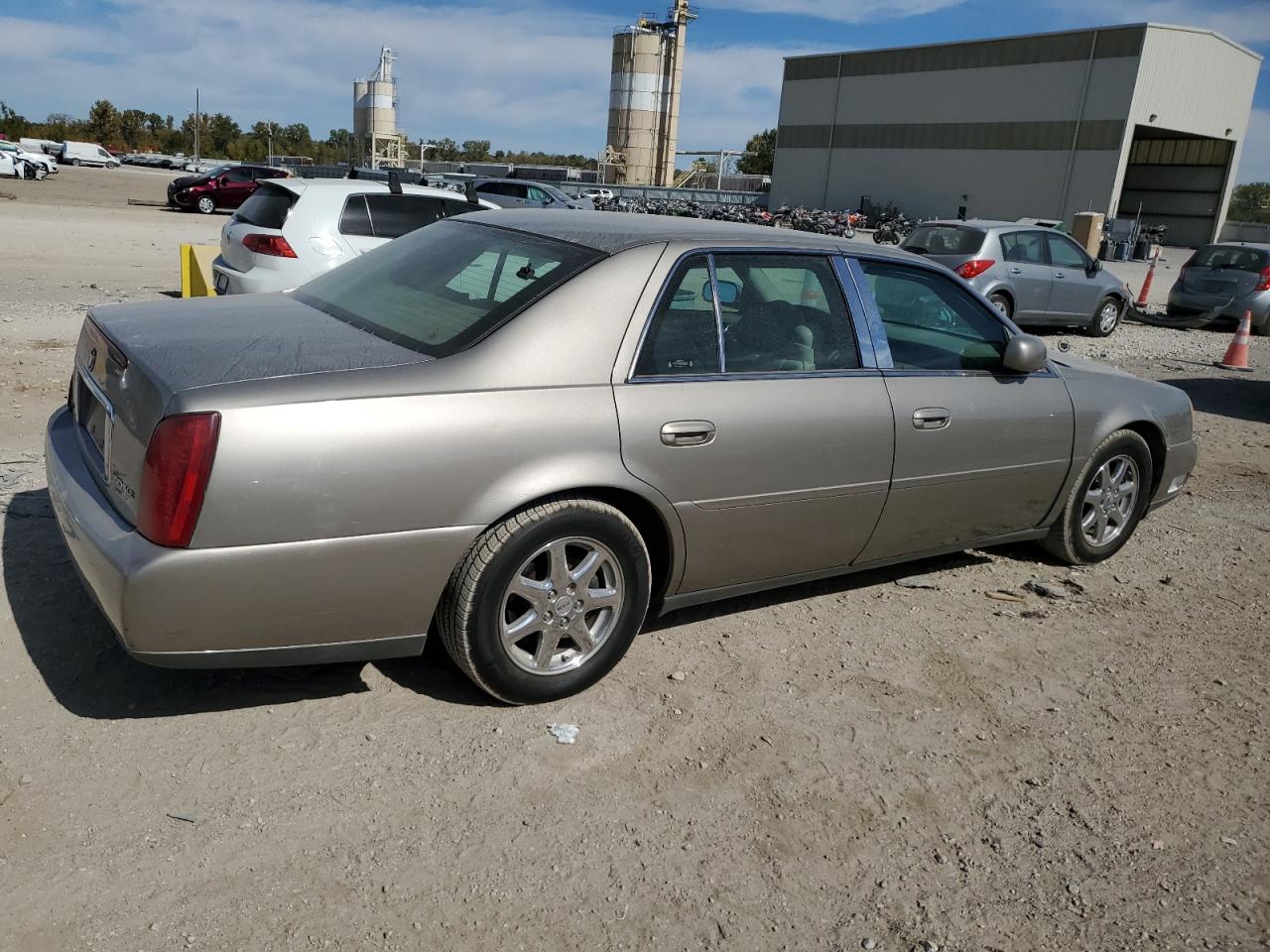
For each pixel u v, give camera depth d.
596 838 2.79
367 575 2.92
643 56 77.44
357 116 93.00
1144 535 5.79
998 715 3.62
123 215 26.41
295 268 8.99
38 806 2.69
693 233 3.64
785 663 3.87
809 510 3.81
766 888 2.67
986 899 2.70
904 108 56.84
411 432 2.90
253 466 2.71
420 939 2.38
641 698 3.52
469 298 3.40
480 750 3.13
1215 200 53.94
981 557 5.22
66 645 3.47
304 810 2.78
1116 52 46.53
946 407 4.12
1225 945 2.59
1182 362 12.82
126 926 2.33
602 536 3.30
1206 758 3.45
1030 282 13.71
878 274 4.10
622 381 3.29
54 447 3.46
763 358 3.66
